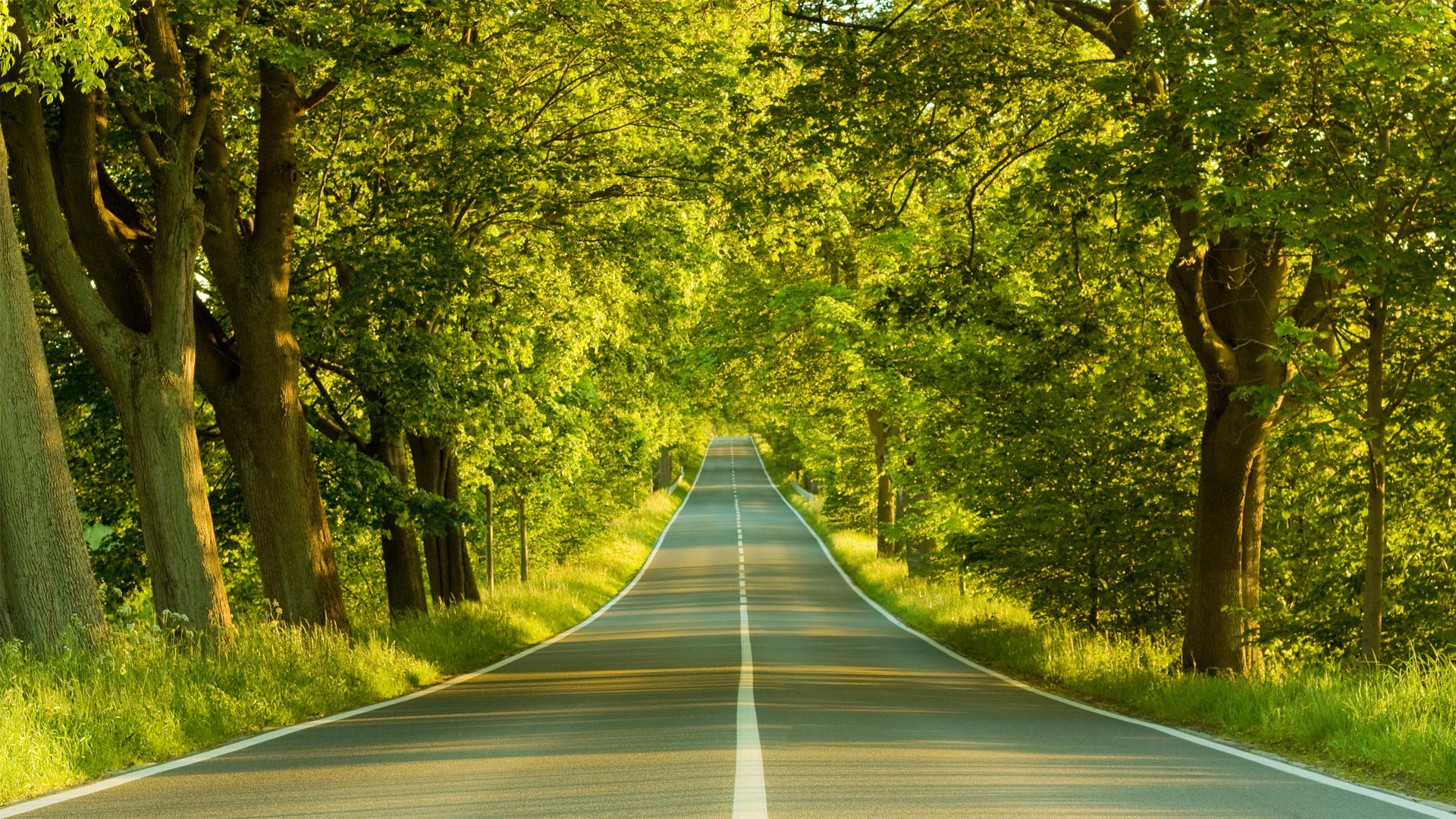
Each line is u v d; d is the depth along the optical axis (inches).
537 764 290.5
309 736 359.9
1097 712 437.7
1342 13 400.8
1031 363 690.2
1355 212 419.2
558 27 631.2
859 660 704.4
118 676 372.2
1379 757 292.0
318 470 741.3
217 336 611.5
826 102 564.4
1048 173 475.2
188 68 547.2
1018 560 722.8
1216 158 442.9
